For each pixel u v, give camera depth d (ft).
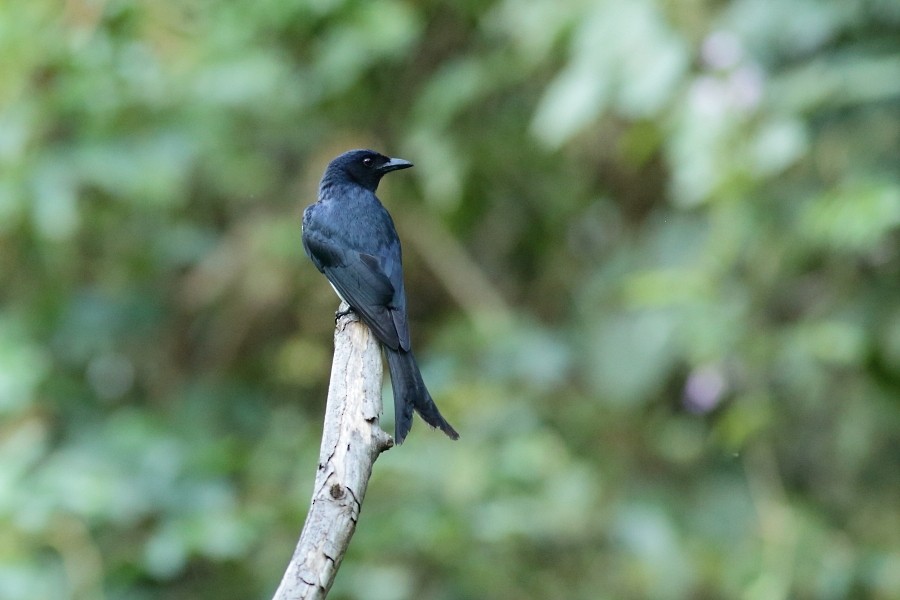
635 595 40.63
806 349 38.73
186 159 42.98
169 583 39.83
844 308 40.19
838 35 37.88
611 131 46.96
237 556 36.52
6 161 39.47
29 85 39.88
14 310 45.65
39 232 41.11
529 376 43.83
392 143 48.01
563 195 48.62
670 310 43.27
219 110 44.86
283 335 48.73
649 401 45.39
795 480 43.34
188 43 42.32
